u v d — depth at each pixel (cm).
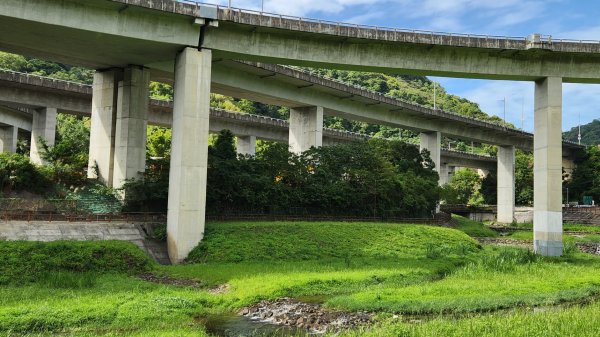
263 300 2452
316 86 5766
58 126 8356
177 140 3716
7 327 1797
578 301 2620
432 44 4550
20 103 5403
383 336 1777
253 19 3916
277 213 4834
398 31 4484
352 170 5516
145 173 4456
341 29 4284
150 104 6191
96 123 4791
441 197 6950
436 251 4078
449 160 10750
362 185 5566
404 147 7006
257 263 3400
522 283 3003
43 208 3788
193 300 2309
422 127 7400
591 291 2853
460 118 7525
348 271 3180
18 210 3522
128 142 4456
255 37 4100
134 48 3891
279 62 4350
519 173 11375
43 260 2761
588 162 11144
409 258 3941
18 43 3850
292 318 2175
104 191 4262
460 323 1942
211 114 6775
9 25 3403
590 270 3647
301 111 6228
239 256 3491
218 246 3581
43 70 9725
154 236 3709
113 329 1909
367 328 1955
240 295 2461
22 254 2736
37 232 3162
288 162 5194
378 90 14288
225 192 4400
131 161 4469
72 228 3359
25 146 7325
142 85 4547
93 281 2592
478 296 2595
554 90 4681
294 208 4988
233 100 11594
